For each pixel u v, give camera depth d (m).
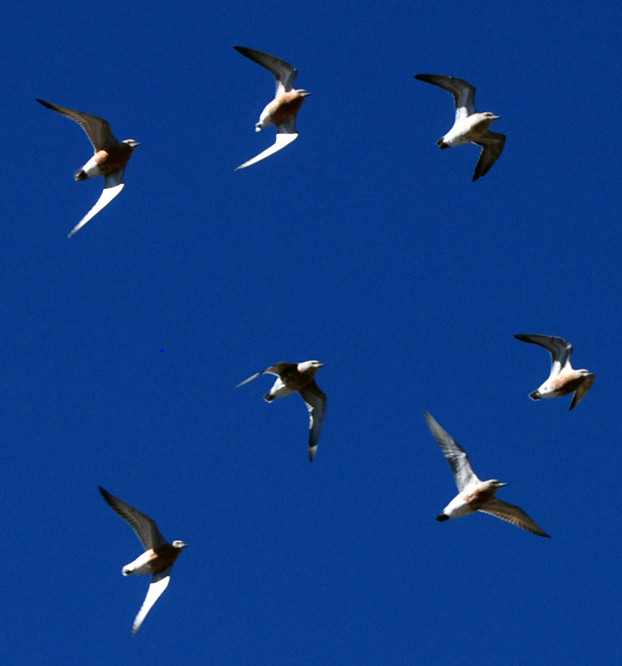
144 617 23.14
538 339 26.25
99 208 26.05
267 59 27.20
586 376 26.00
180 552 23.62
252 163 26.88
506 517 24.73
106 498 23.39
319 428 27.62
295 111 27.28
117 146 26.00
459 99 27.28
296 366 26.59
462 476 24.44
